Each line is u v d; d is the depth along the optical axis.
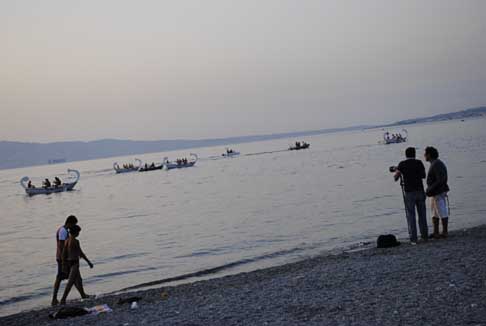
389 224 23.02
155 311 10.70
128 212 43.91
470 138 110.62
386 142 137.12
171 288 13.89
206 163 141.12
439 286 9.73
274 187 52.75
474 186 32.16
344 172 62.94
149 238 27.25
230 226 28.41
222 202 43.44
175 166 128.00
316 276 12.35
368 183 45.41
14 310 14.48
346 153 116.38
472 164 48.75
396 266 12.14
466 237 15.28
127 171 133.12
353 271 12.34
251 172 86.38
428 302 8.74
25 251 27.67
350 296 9.91
